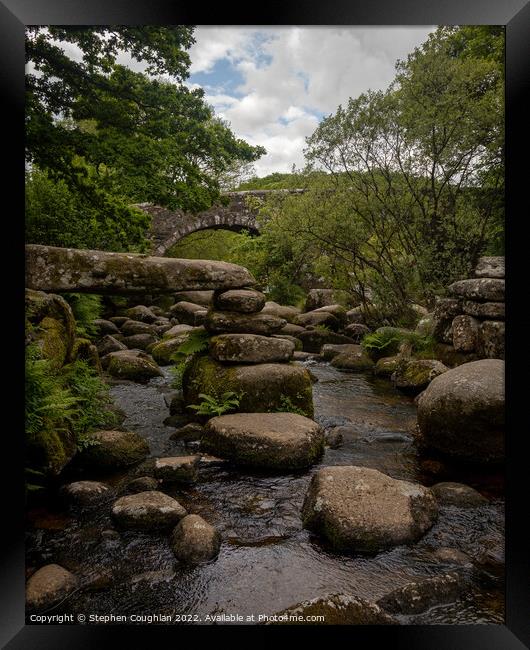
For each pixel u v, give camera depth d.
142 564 2.94
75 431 4.30
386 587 2.73
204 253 25.39
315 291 15.47
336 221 10.60
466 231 9.30
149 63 6.89
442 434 4.64
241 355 5.94
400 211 9.96
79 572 2.83
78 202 9.84
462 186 9.61
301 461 4.45
